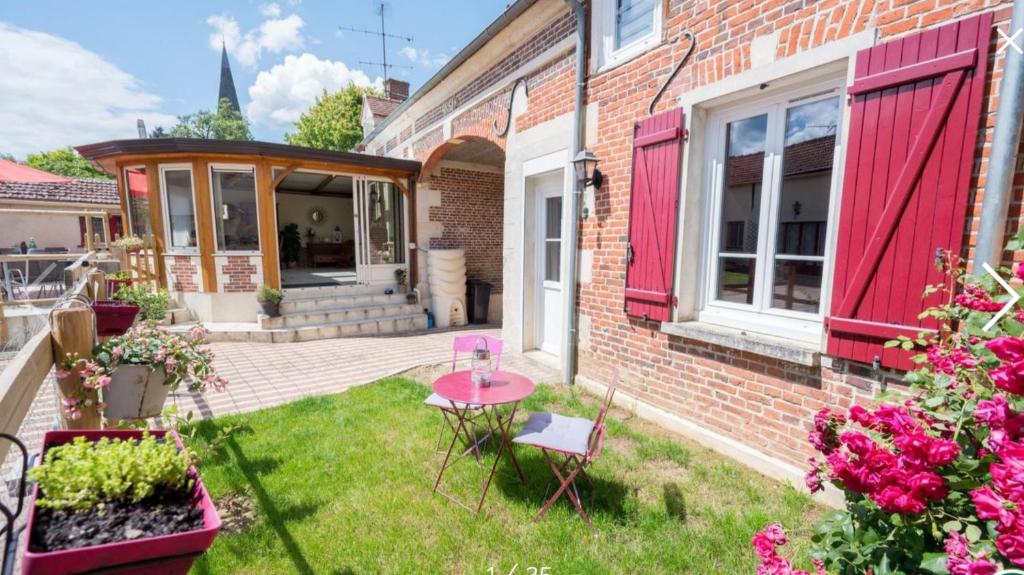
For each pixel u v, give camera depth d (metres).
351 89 24.39
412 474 3.03
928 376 1.72
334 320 8.12
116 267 7.97
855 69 2.49
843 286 2.61
